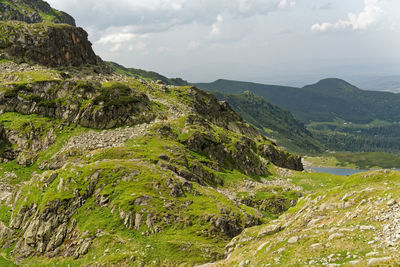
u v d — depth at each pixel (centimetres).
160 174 6706
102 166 6656
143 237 5300
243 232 5072
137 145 8919
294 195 9738
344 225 3525
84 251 5178
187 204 6125
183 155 9062
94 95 10562
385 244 2772
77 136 9325
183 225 5594
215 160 10812
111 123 10119
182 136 10731
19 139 8975
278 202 9038
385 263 2431
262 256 3666
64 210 5922
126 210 5628
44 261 5362
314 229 3800
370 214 3488
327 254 3020
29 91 10194
